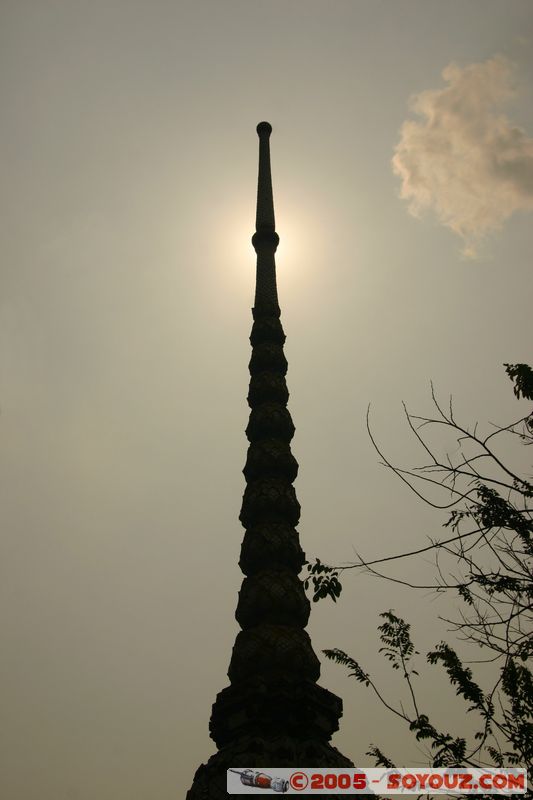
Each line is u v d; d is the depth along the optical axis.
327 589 15.77
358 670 17.14
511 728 15.32
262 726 26.03
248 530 32.81
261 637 28.56
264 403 37.09
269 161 50.72
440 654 17.30
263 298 41.81
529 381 15.57
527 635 12.72
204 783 25.06
